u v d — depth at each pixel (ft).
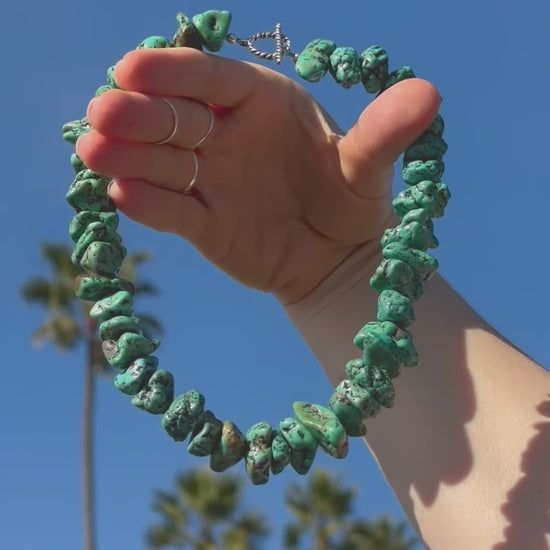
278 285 1.33
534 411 1.12
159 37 1.21
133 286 1.17
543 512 1.04
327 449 1.06
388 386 1.08
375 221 1.31
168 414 1.06
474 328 1.22
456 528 1.09
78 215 1.19
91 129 1.25
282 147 1.28
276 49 1.30
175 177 1.20
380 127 1.19
